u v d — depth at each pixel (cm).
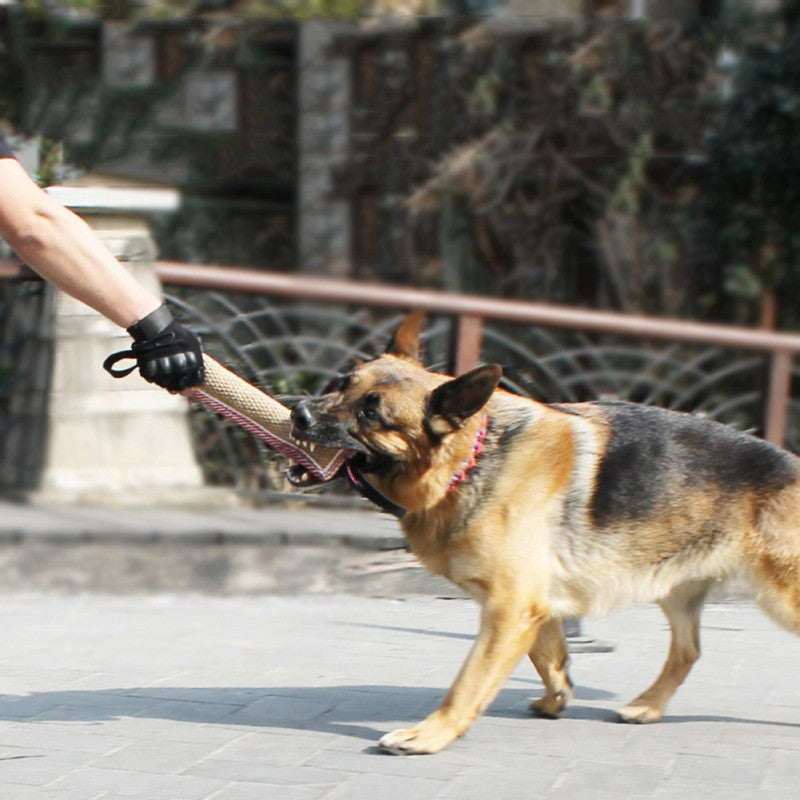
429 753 543
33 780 504
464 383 528
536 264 2170
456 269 2191
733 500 572
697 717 616
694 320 2119
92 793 489
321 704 628
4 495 1224
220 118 2177
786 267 2072
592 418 582
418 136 2180
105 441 1230
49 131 1897
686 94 2109
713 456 579
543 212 2159
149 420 1229
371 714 610
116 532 1102
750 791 498
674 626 614
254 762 530
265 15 2175
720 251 2108
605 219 2141
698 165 2117
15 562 1045
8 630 810
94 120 2003
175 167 2133
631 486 566
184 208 2144
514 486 550
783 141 2052
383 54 2183
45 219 491
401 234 2198
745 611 869
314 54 2200
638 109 2116
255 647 762
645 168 2125
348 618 849
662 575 575
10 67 1859
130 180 2059
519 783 505
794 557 568
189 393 531
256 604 909
